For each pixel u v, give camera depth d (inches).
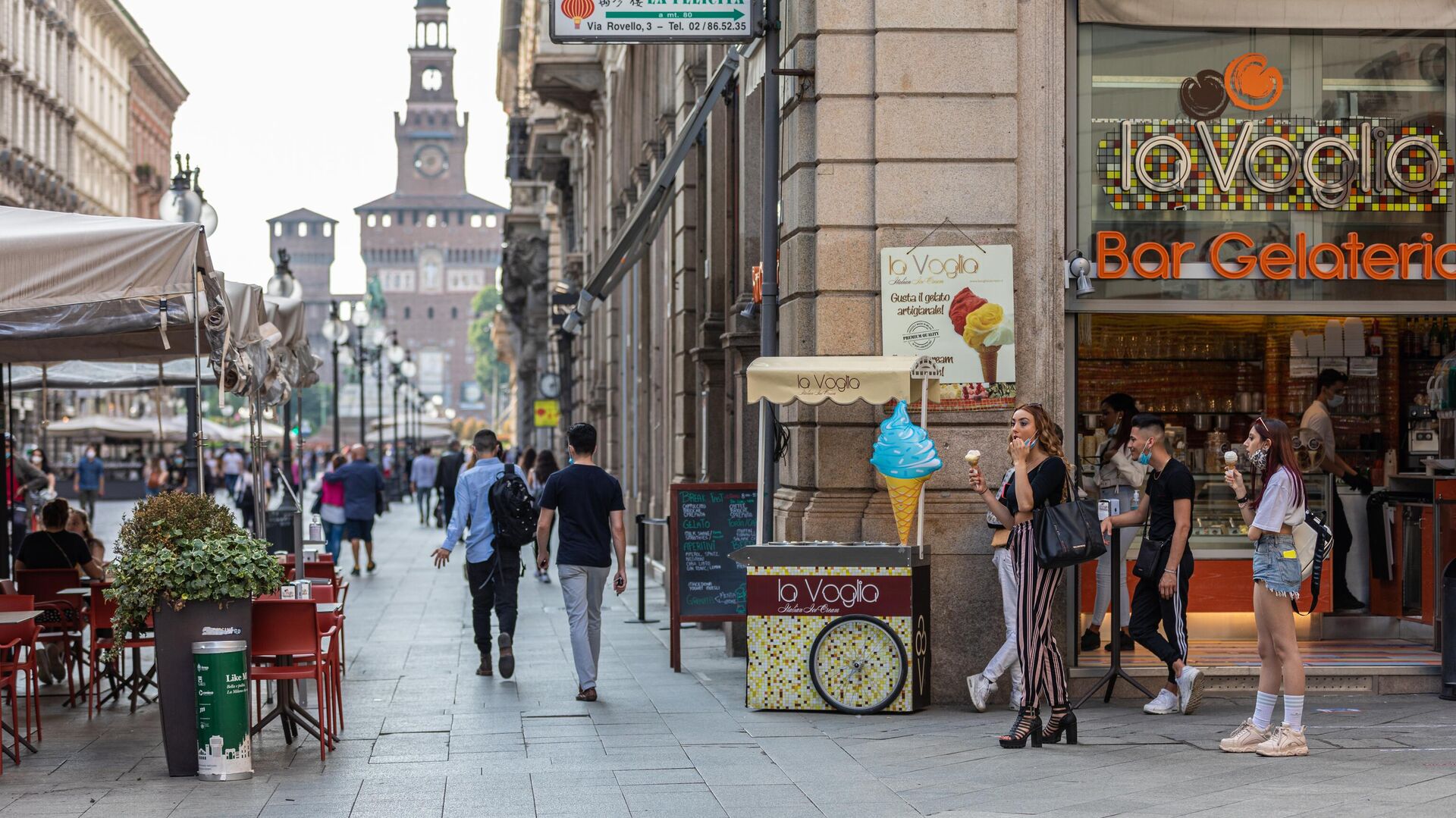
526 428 2883.9
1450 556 502.3
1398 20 502.9
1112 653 467.2
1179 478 442.6
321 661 418.9
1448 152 507.2
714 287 778.2
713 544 572.1
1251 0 497.7
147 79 4077.3
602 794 350.6
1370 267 499.8
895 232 479.5
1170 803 327.0
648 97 1063.6
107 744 434.0
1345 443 546.3
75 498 2383.1
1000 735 414.6
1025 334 484.1
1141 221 497.0
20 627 416.2
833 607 458.6
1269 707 386.0
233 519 425.7
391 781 370.0
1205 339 543.2
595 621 506.9
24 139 2815.0
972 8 480.1
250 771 379.9
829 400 456.8
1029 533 397.1
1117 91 498.3
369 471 1064.8
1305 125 503.5
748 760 387.5
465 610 805.9
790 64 512.7
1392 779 348.5
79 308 465.7
